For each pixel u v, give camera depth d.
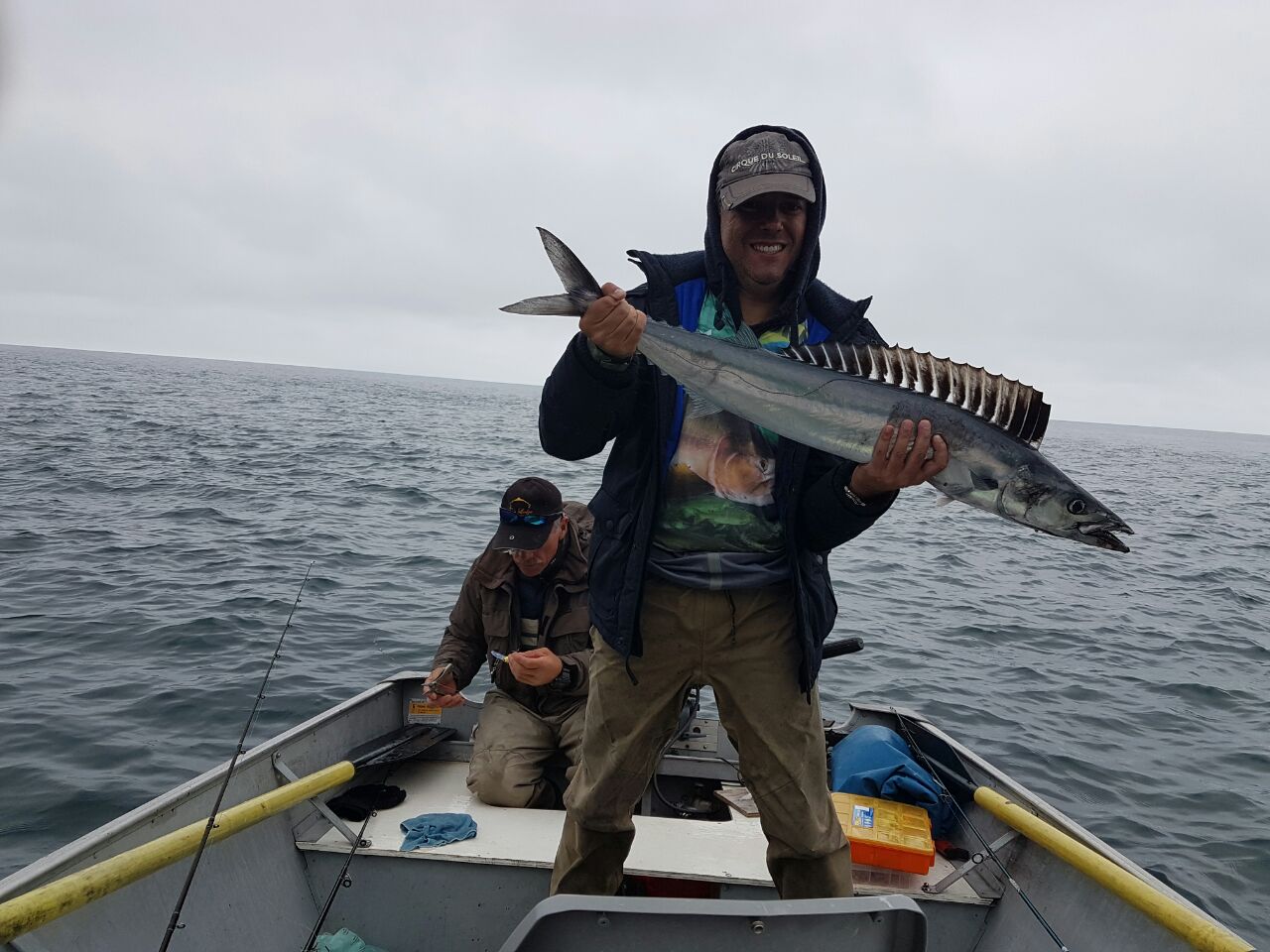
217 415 45.59
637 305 2.82
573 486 24.11
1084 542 2.77
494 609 4.73
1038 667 10.02
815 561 2.66
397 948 3.58
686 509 2.57
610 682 2.66
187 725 6.89
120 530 14.24
